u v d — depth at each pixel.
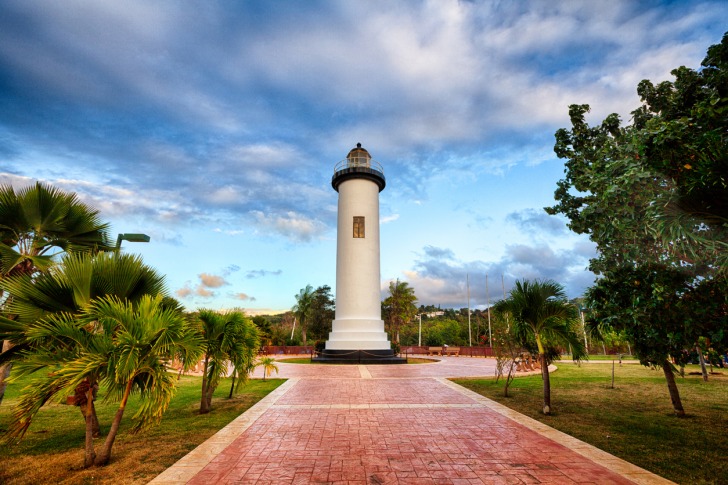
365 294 24.30
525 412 9.15
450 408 9.45
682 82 6.40
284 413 8.90
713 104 4.93
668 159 5.32
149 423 5.77
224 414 9.05
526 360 18.09
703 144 4.80
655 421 8.27
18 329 6.04
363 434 7.16
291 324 55.53
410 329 58.97
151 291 7.09
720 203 4.79
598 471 5.32
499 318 11.50
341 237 25.52
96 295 6.45
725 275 5.16
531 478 5.07
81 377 5.11
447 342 53.81
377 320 24.14
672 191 5.17
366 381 14.23
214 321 9.51
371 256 25.02
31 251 7.97
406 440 6.78
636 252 6.42
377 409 9.32
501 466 5.52
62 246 8.54
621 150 6.75
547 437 6.97
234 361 10.05
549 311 9.32
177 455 6.04
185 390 13.02
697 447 6.43
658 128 5.66
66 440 6.90
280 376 15.82
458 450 6.23
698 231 5.39
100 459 5.57
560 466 5.51
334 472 5.29
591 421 8.27
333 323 24.39
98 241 8.84
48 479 5.08
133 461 5.74
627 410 9.39
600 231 7.18
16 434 5.29
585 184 7.80
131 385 5.79
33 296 6.11
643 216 6.14
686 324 5.78
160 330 5.81
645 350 7.60
